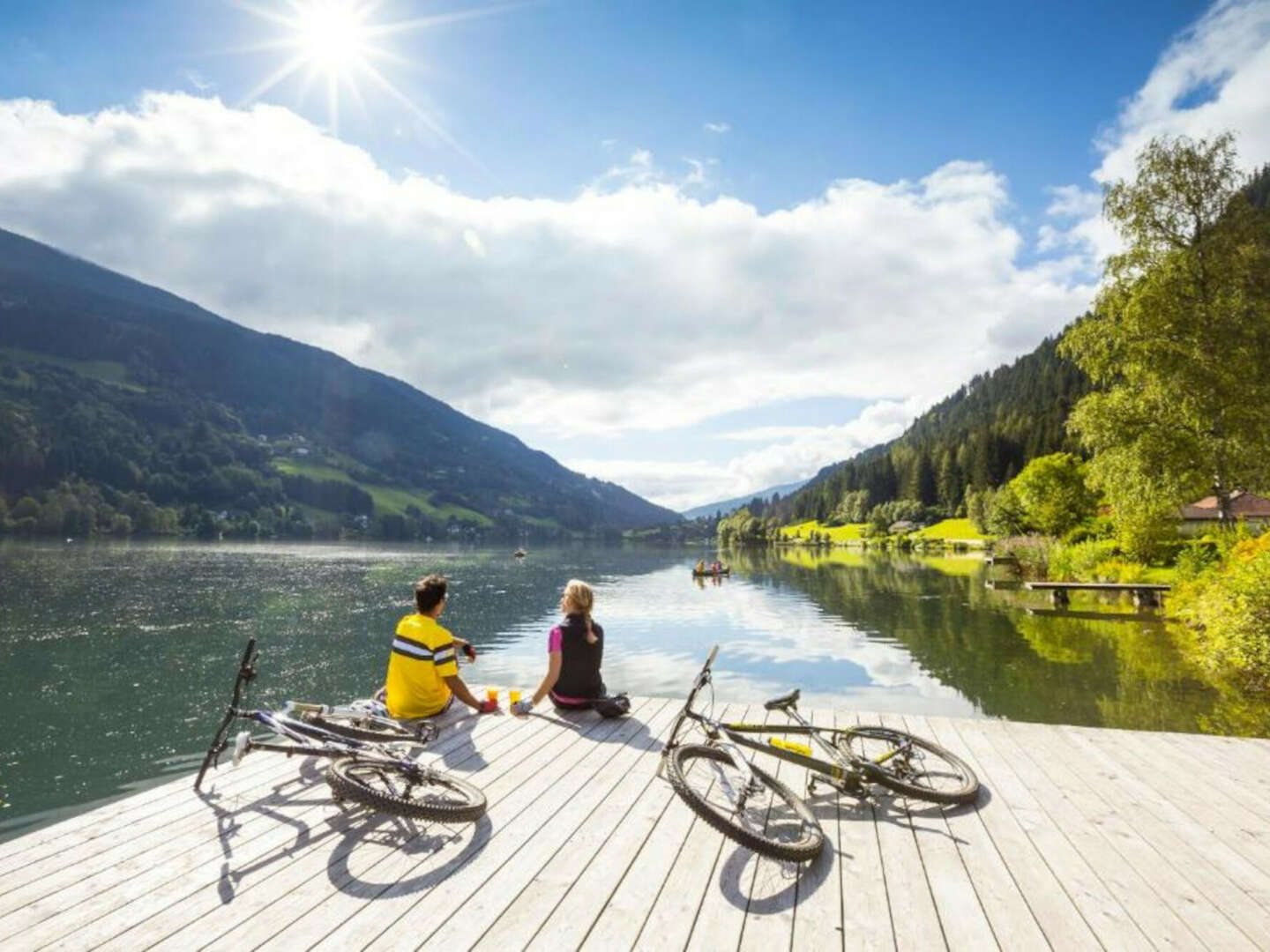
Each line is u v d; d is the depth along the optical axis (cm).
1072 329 2938
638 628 2681
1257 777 616
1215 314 2605
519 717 774
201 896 396
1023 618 2770
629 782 586
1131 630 2383
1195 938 370
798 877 431
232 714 568
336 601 3584
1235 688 1562
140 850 452
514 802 541
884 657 2020
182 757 1205
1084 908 399
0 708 1520
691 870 437
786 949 355
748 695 1566
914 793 539
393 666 758
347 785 473
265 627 2686
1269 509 6206
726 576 5666
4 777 1117
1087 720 1330
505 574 5997
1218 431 2639
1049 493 6988
